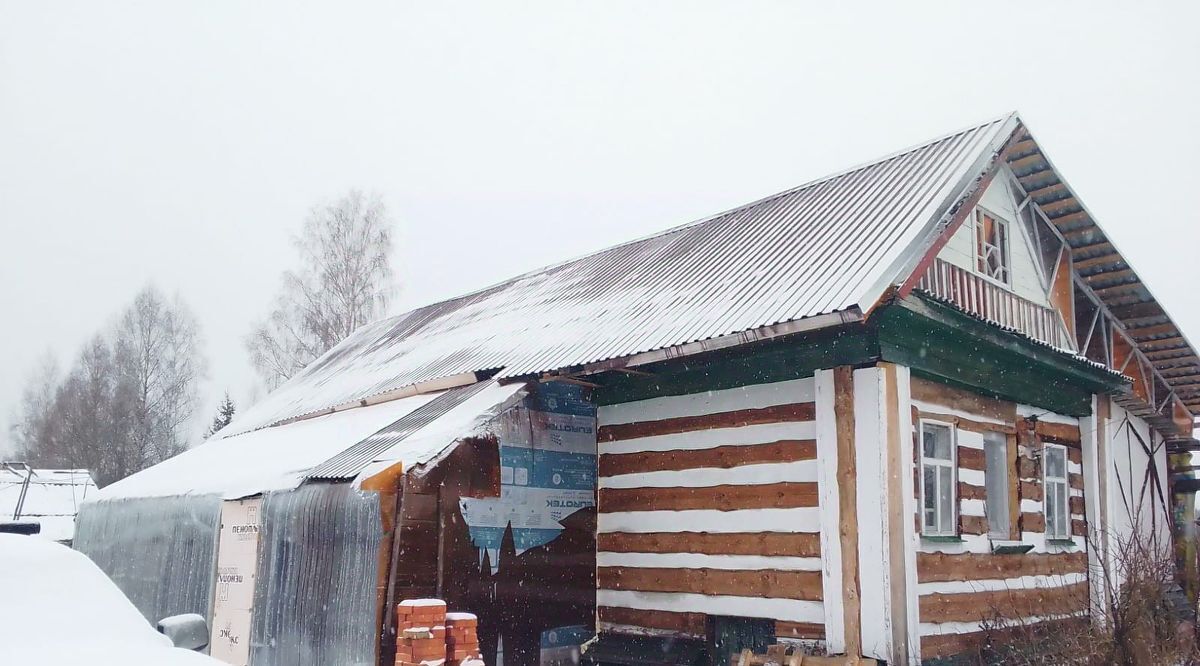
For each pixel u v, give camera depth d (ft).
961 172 32.89
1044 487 35.91
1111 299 44.50
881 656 25.46
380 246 107.55
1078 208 39.24
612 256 51.98
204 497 40.14
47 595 19.22
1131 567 29.01
